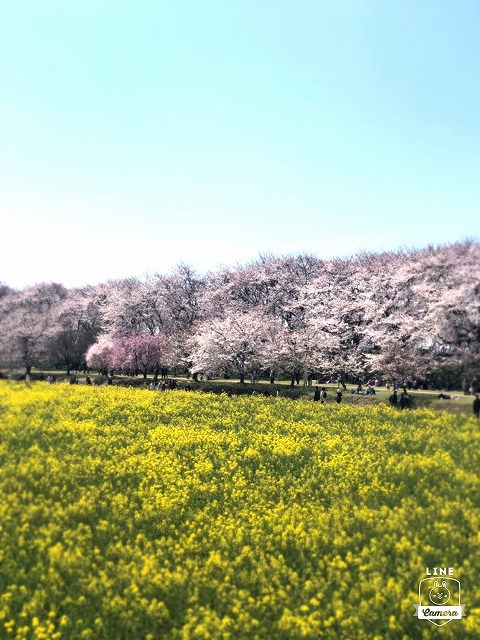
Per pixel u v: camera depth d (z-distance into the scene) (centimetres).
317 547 1463
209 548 1495
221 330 5759
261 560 1367
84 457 2245
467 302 4578
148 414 3206
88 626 1090
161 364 6531
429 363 4616
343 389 4891
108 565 1309
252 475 2184
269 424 3008
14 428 2614
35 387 4397
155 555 1413
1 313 8469
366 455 2288
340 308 6238
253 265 7688
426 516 1561
